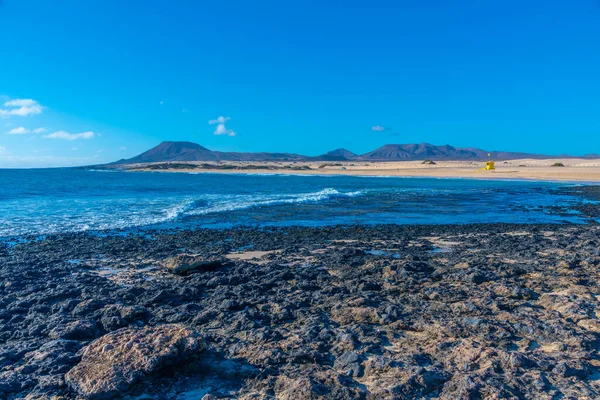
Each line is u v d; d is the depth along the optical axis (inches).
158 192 1707.7
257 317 275.0
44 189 1845.5
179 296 326.6
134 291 330.3
